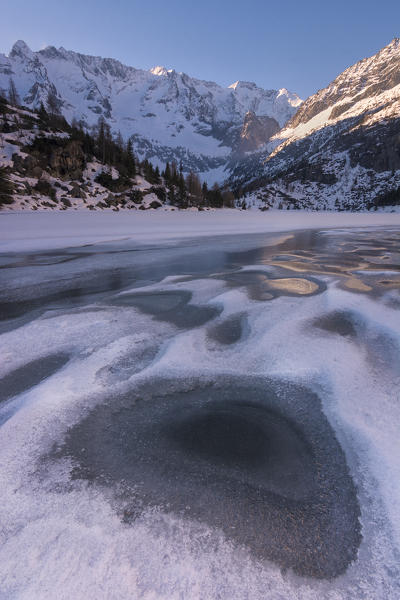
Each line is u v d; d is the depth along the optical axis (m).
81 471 1.58
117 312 4.32
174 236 18.30
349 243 14.16
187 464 1.63
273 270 7.31
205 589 1.06
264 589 1.06
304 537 1.24
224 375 2.56
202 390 2.35
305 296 4.96
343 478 1.53
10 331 3.66
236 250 11.54
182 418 2.02
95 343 3.24
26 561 1.15
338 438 1.81
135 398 2.24
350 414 2.02
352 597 1.04
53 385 2.38
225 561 1.15
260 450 1.73
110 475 1.56
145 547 1.20
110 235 18.61
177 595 1.04
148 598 1.03
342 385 2.37
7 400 2.23
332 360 2.77
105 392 2.31
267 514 1.34
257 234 20.31
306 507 1.37
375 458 1.64
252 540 1.23
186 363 2.76
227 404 2.17
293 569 1.12
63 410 2.08
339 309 4.28
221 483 1.50
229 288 5.57
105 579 1.09
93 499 1.41
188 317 4.05
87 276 6.93
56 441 1.79
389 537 1.24
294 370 2.61
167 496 1.43
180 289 5.59
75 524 1.29
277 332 3.47
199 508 1.37
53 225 25.33
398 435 1.81
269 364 2.73
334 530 1.27
